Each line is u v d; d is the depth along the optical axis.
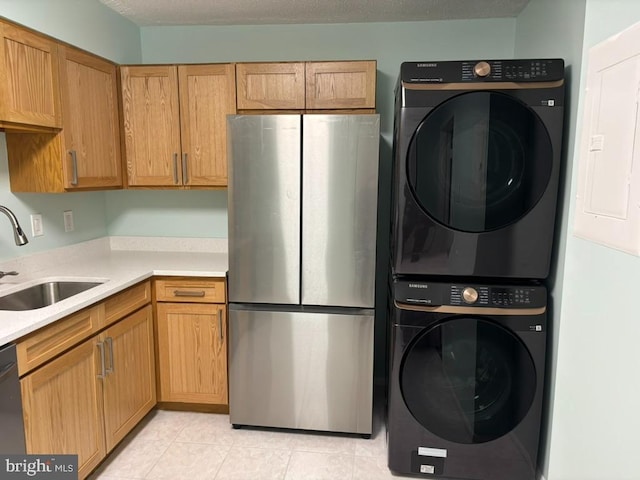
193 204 2.93
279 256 2.20
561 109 1.77
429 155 1.86
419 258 1.92
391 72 2.74
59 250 2.45
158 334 2.44
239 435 2.34
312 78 2.44
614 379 1.33
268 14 2.60
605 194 1.35
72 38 2.22
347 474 2.05
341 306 2.22
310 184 2.14
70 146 2.15
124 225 2.97
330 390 2.28
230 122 2.14
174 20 2.72
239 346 2.30
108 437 2.01
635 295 1.21
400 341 1.94
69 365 1.73
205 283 2.37
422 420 1.97
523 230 1.85
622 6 1.32
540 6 2.20
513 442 1.94
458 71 1.80
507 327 1.87
